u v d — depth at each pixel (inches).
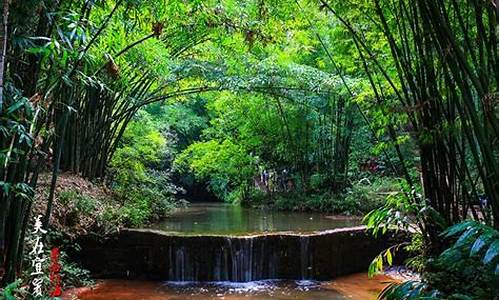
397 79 147.4
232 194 470.6
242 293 182.5
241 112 352.5
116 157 306.0
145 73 244.8
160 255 204.2
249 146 374.3
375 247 219.9
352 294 179.8
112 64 131.6
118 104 306.0
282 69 279.1
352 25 144.2
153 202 293.7
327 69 311.4
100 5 115.5
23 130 94.3
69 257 188.7
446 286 95.3
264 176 404.5
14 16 91.5
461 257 94.8
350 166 348.8
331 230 219.3
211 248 206.2
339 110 333.4
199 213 334.6
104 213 210.5
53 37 100.7
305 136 351.6
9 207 112.7
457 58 85.4
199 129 514.0
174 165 419.8
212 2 184.2
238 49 246.2
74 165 253.1
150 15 159.6
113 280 199.3
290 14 178.5
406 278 198.1
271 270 209.2
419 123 114.4
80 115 251.0
